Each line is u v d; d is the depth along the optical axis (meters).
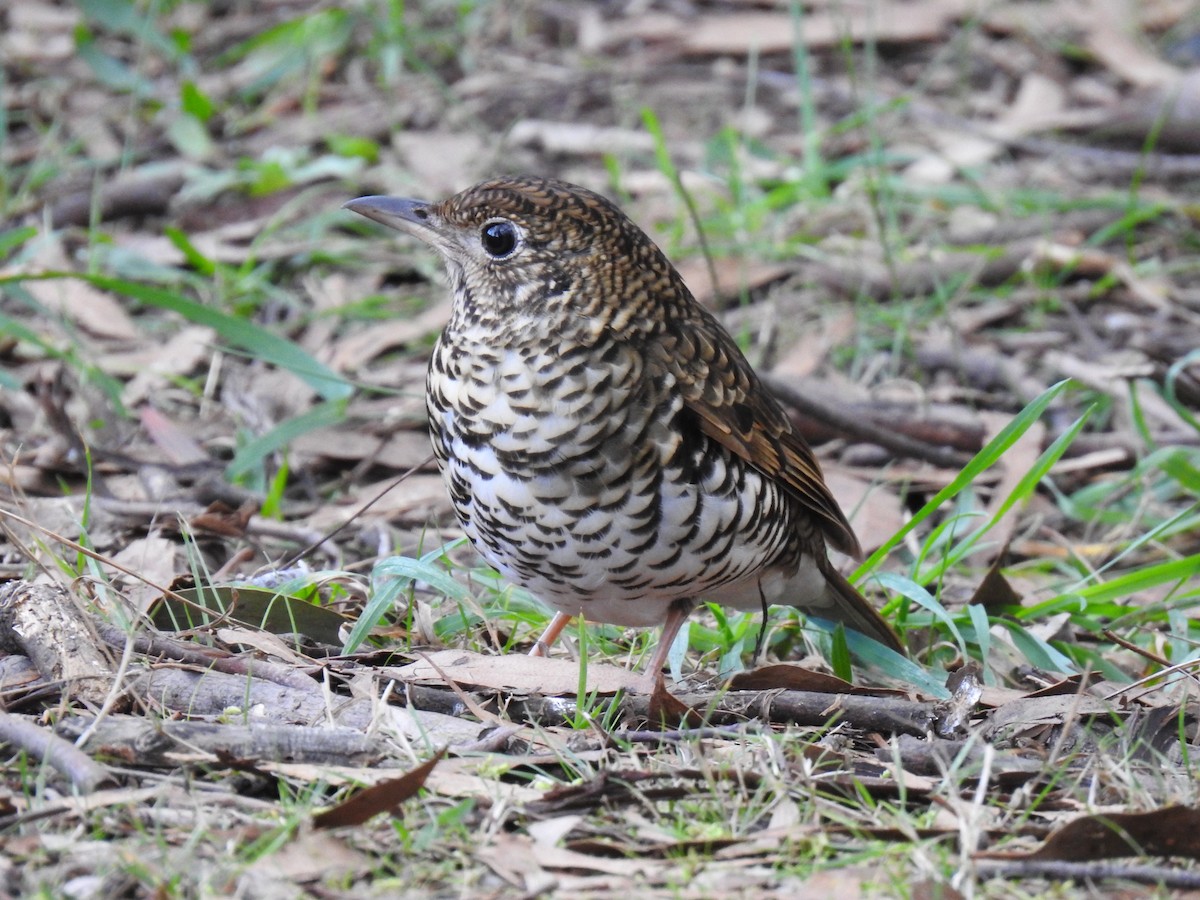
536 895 6.60
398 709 8.12
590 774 7.59
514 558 8.62
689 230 15.74
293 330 14.38
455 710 8.34
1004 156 17.78
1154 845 6.92
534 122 17.83
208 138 17.05
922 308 14.90
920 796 7.52
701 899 6.59
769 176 16.86
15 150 17.19
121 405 12.50
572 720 8.26
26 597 8.51
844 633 9.56
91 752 7.35
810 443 13.24
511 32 19.69
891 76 19.17
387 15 19.27
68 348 13.09
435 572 8.84
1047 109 18.59
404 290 15.15
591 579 8.59
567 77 18.69
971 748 7.88
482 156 17.06
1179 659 9.78
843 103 18.41
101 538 10.53
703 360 8.62
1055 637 10.30
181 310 11.87
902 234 16.09
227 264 15.19
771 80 18.78
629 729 8.37
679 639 9.53
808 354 14.24
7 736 7.39
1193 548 12.05
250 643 8.78
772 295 14.98
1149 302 15.06
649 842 7.05
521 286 8.36
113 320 14.14
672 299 8.73
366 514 11.62
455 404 8.45
